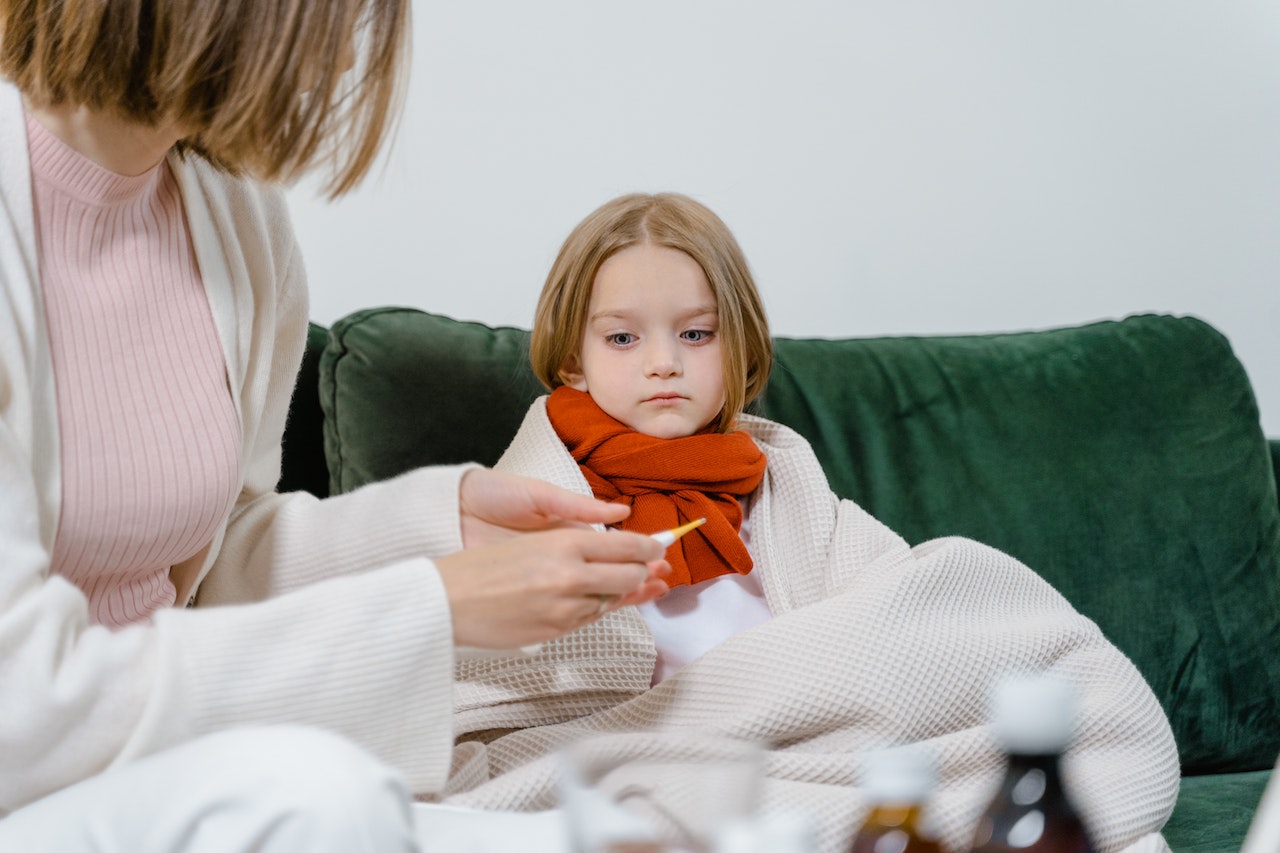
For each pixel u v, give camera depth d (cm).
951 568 109
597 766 49
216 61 73
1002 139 181
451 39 163
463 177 165
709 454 121
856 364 150
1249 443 154
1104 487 147
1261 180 191
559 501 90
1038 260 184
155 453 85
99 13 72
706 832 47
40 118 82
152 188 90
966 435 147
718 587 120
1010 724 50
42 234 83
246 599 101
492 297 167
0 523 70
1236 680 144
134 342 87
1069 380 152
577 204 168
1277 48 189
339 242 162
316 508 102
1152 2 184
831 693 98
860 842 51
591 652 108
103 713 67
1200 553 147
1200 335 158
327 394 133
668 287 121
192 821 52
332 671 71
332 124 78
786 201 175
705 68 171
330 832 50
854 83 175
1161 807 101
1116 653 112
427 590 73
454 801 90
